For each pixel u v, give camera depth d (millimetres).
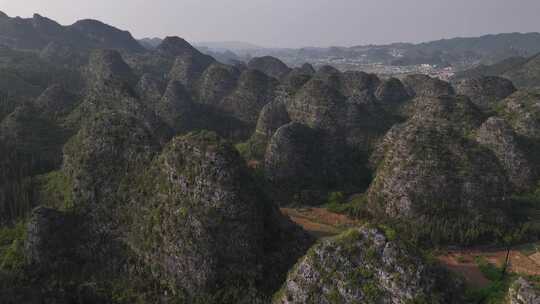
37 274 59469
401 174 81625
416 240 74062
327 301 43281
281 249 60438
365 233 44562
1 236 70250
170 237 56812
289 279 47156
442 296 40844
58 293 56188
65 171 78812
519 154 97250
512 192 94000
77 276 60375
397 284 41000
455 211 77750
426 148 81938
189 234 55594
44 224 62281
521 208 86688
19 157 92875
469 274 65875
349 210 88000
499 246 73875
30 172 90625
